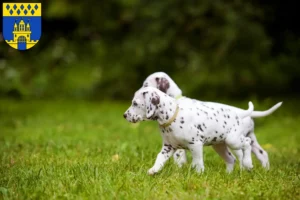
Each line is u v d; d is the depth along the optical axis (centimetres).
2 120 1622
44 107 1978
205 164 855
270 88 2120
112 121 1587
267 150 1163
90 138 1196
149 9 2097
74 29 2609
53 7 2414
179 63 2133
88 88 2359
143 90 730
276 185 704
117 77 2239
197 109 750
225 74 1988
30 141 1139
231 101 1941
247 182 716
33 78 2473
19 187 674
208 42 2020
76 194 644
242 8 1970
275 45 2125
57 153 952
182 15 2048
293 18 2075
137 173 735
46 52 2577
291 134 1456
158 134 1354
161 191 654
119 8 2372
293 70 2117
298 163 957
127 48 2181
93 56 2533
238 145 781
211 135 756
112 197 622
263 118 1616
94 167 769
